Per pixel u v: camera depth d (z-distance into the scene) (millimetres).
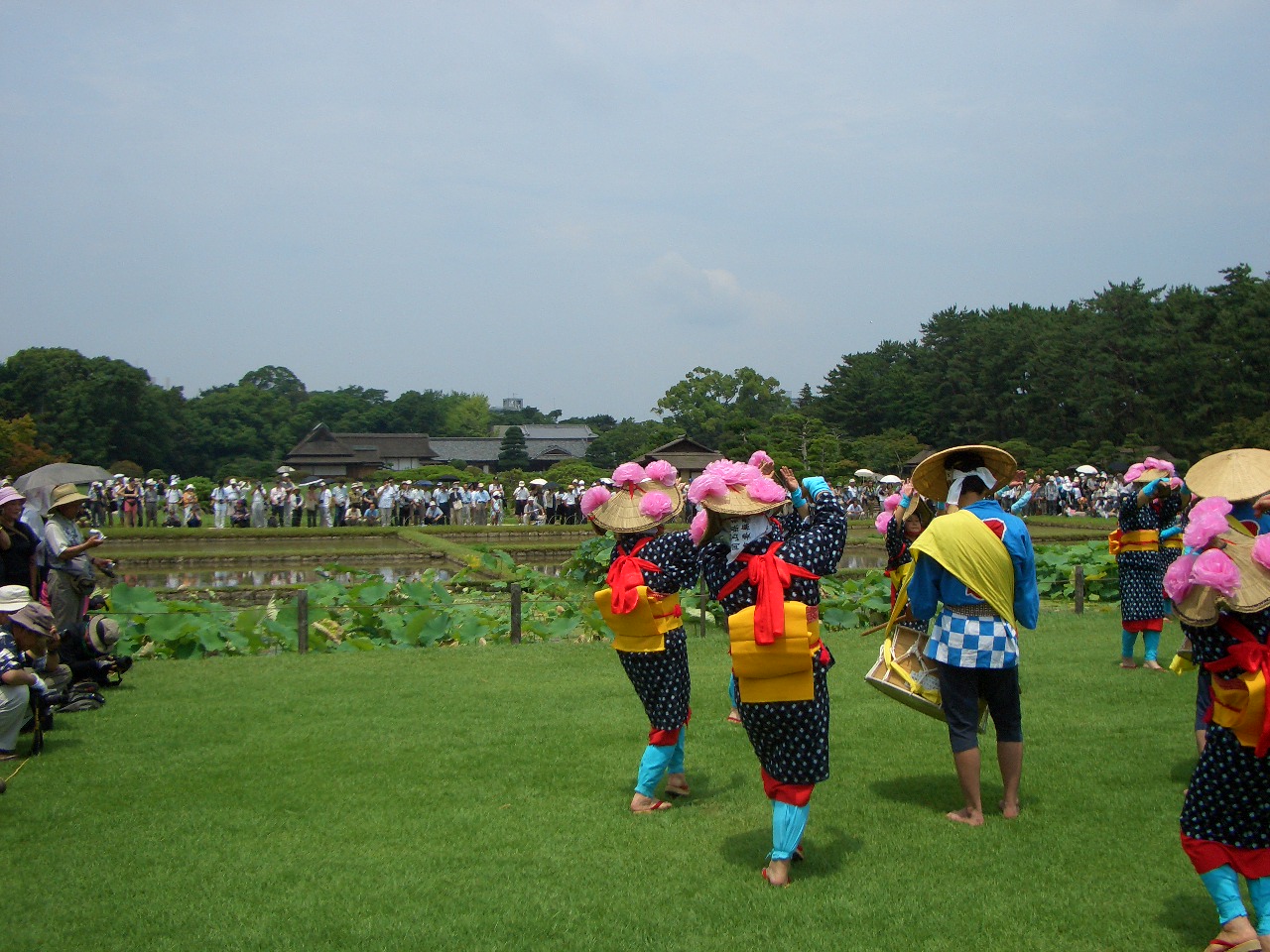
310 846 5168
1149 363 53000
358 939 4164
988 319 68750
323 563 26047
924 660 5906
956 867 4828
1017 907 4379
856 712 7812
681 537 5715
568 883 4707
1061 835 5199
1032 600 5422
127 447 61125
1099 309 58594
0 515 7805
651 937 4156
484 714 7891
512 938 4160
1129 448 51375
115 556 25312
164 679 9367
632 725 7527
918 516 7215
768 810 5680
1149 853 4949
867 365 74062
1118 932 4152
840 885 4637
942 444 63062
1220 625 3971
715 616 12906
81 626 8617
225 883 4723
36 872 4852
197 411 78500
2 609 6844
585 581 20328
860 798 5848
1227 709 3904
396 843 5203
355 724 7586
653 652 5645
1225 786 3904
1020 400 58031
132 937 4195
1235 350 49562
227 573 24281
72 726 7539
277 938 4172
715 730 7410
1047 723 7395
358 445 80312
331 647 11672
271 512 37000
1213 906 4379
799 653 4535
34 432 48906
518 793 5980
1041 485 43656
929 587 5367
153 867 4910
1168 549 9344
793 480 5395
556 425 103125
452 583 17422
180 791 6016
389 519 38156
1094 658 9891
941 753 6734
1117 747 6758
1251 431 45344
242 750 6895
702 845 5164
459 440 91438
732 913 4359
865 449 57906
